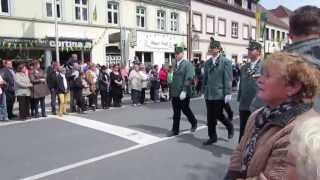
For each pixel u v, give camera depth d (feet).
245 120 24.22
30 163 25.08
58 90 46.93
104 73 54.24
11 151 28.37
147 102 63.46
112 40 91.09
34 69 45.42
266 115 7.25
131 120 41.98
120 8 94.89
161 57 107.96
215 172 22.63
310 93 6.99
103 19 90.99
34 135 34.17
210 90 28.53
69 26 83.61
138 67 59.67
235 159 8.18
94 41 88.63
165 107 54.95
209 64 28.60
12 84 44.32
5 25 72.79
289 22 10.35
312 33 9.83
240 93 24.34
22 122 41.57
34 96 44.47
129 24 97.60
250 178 6.98
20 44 74.18
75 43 83.82
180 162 24.67
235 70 88.79
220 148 28.25
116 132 34.78
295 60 7.07
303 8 10.11
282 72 7.01
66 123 40.42
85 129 36.65
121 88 56.13
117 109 53.11
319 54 9.48
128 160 25.32
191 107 53.93
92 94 51.83
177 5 113.60
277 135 6.68
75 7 85.35
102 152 27.53
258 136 7.21
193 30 120.98
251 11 158.61
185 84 32.07
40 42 77.36
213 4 131.34
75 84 49.16
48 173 22.86
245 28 153.58
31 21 76.69
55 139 32.30
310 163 4.23
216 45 28.07
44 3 78.89
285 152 6.35
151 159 25.46
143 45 101.35
